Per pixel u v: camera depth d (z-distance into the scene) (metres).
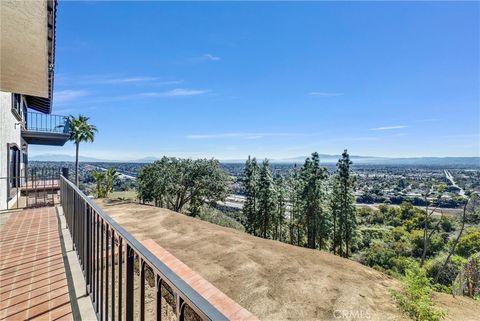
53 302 2.45
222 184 27.12
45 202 8.48
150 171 26.77
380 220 51.31
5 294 2.59
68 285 2.77
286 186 33.97
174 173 26.42
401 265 27.16
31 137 12.14
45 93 6.31
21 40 3.69
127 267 1.47
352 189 27.75
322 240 28.64
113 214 12.47
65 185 5.45
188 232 9.62
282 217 32.28
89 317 2.24
